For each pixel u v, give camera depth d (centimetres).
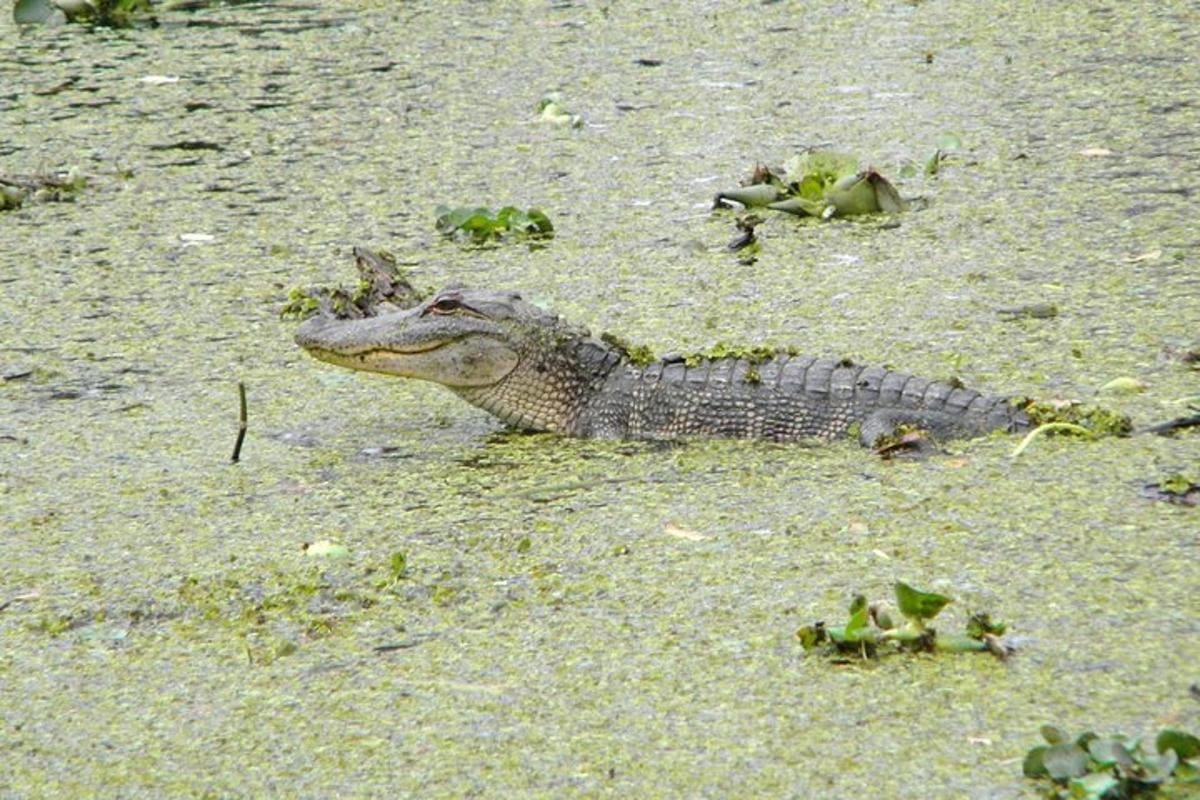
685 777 815
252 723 886
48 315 1502
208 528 1114
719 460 1196
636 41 2277
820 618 947
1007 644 906
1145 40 2150
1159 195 1647
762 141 1875
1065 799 775
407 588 1019
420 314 1273
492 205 1727
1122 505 1064
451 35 2339
